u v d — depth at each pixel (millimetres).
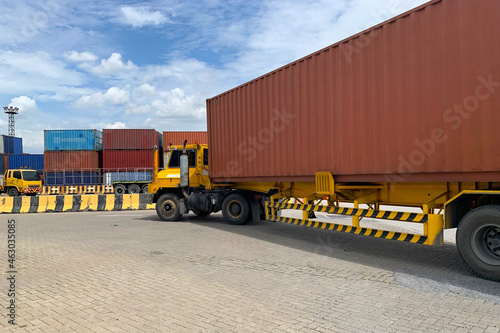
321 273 4996
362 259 5809
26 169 24453
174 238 7898
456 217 4949
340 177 6281
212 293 4184
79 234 8562
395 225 9617
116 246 7039
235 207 9898
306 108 6930
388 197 6164
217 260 5816
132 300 3973
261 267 5355
